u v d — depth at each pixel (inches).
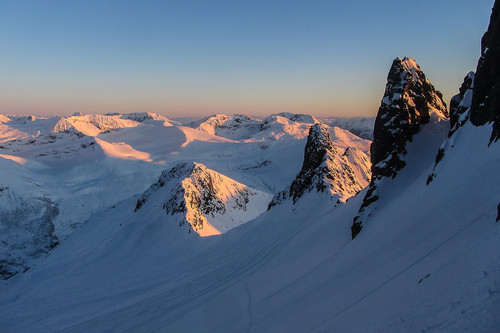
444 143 843.4
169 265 2375.7
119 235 3280.0
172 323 1056.8
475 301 356.2
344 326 515.8
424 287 453.1
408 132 1175.6
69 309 1875.0
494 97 700.7
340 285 730.2
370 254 797.9
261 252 1766.7
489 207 515.8
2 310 2185.0
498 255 390.6
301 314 698.2
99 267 2770.7
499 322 310.0
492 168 607.8
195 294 1409.9
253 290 1112.2
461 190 653.3
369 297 561.6
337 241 1216.8
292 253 1384.1
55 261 3366.1
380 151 1194.0
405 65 1256.8
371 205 1109.1
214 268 1877.5
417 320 398.6
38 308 2042.3
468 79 1018.1
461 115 878.4
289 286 983.0
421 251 592.1
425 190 818.8
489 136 686.5
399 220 829.8
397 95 1201.4
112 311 1595.7
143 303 1553.9
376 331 438.3
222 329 859.4
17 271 4933.6
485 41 821.2
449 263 457.1
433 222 655.8
